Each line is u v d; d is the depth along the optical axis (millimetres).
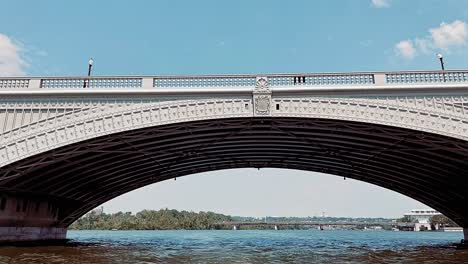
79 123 27422
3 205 33656
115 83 28578
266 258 29062
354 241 66312
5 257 26078
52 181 36125
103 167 38594
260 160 49125
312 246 46844
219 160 48375
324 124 29500
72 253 30422
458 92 26922
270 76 28219
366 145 36312
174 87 27844
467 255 32625
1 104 28031
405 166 41812
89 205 48531
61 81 28844
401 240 72625
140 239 67312
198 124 28750
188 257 29250
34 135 27141
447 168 37500
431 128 26516
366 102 27125
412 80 27688
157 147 36719
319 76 28172
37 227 39375
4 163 26703
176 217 176875
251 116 27531
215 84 28375
